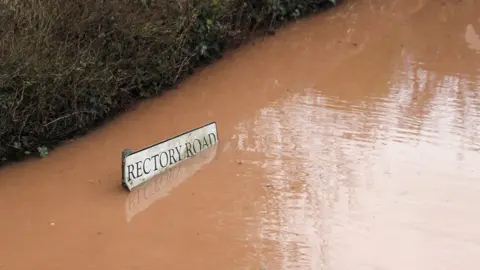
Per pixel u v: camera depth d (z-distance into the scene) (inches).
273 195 204.5
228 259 174.4
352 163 224.8
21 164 220.2
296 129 249.6
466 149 236.7
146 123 252.5
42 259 172.9
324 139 241.4
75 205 197.8
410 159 228.7
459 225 191.5
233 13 322.7
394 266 173.2
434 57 334.0
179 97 276.2
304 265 172.2
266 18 351.9
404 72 312.2
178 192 205.6
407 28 377.4
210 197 203.2
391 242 183.2
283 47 338.0
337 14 394.3
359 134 246.2
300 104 272.7
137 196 203.0
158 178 212.8
